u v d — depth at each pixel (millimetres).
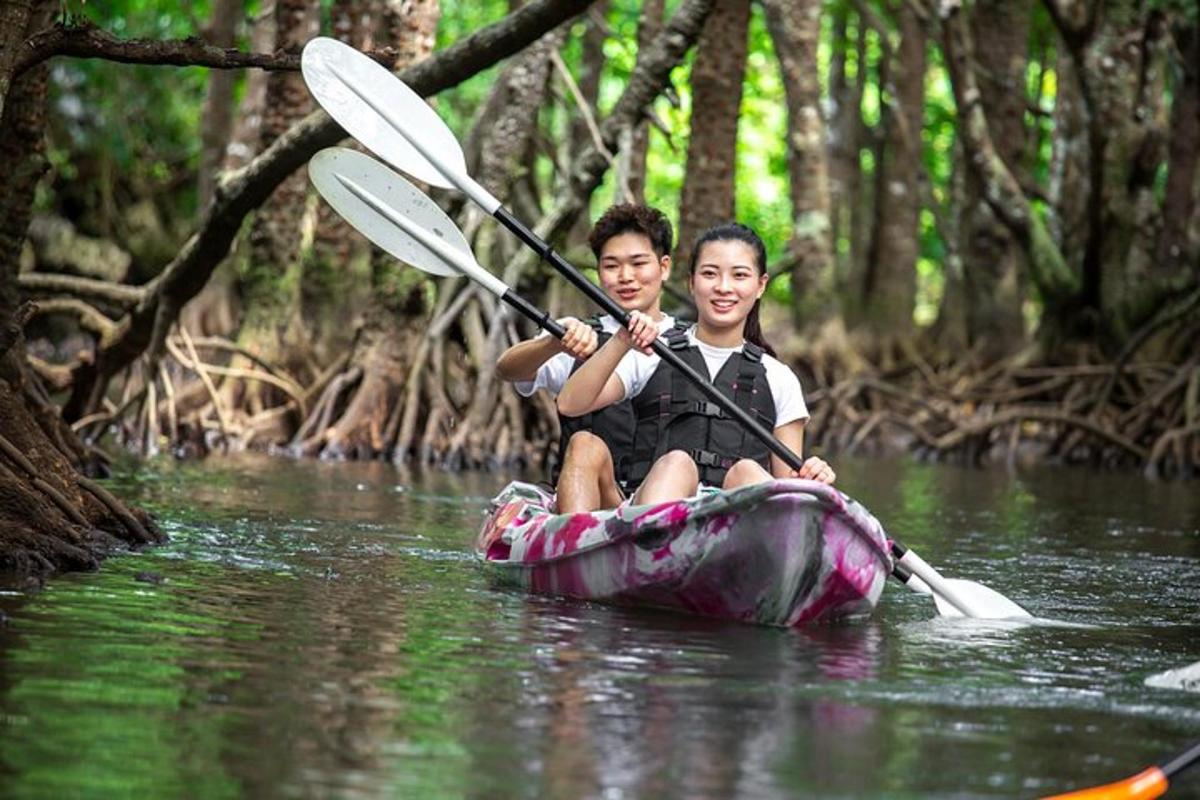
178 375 22984
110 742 5688
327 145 13141
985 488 19188
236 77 31766
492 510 10305
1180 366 25359
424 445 18891
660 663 7398
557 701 6566
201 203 27875
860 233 34000
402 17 18125
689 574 8578
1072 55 25922
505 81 22094
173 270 15109
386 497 14344
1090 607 9773
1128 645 8422
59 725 5855
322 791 5277
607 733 6113
